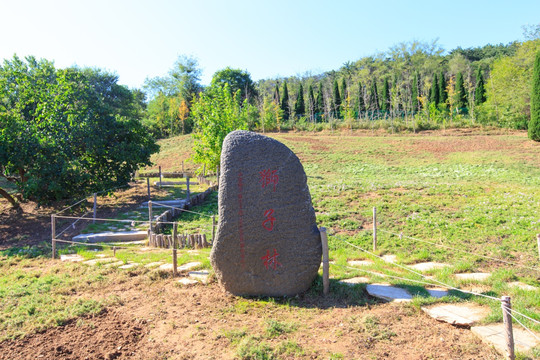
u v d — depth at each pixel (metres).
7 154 12.19
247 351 4.23
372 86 53.44
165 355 4.33
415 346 4.25
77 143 14.22
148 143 17.25
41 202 13.10
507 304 3.76
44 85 14.83
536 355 3.81
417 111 47.09
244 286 5.90
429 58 61.47
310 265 5.86
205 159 20.91
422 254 7.88
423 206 11.91
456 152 27.91
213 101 21.56
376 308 5.27
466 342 4.27
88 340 4.69
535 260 7.32
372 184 16.30
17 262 8.77
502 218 10.04
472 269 6.89
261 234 5.77
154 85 66.75
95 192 13.88
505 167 21.91
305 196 5.97
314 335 4.61
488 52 70.75
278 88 59.84
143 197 16.86
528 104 33.88
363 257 8.12
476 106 42.59
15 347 4.53
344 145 32.91
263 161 5.88
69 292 6.33
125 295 6.17
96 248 9.83
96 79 45.03
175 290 6.31
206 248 9.28
